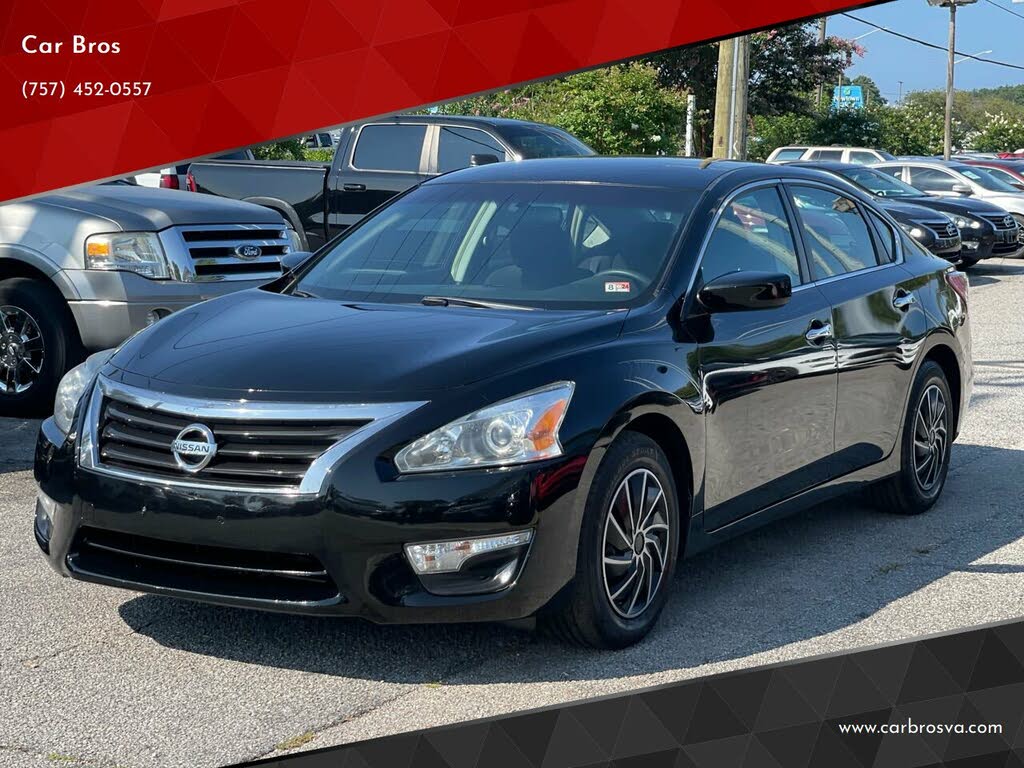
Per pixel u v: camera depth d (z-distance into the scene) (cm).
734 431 486
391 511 389
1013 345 1227
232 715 385
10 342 821
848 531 602
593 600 422
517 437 403
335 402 401
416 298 495
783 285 473
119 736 370
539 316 461
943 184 2383
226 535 397
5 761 353
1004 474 720
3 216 821
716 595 504
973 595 509
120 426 424
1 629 454
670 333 467
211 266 848
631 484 437
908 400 614
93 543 426
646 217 511
